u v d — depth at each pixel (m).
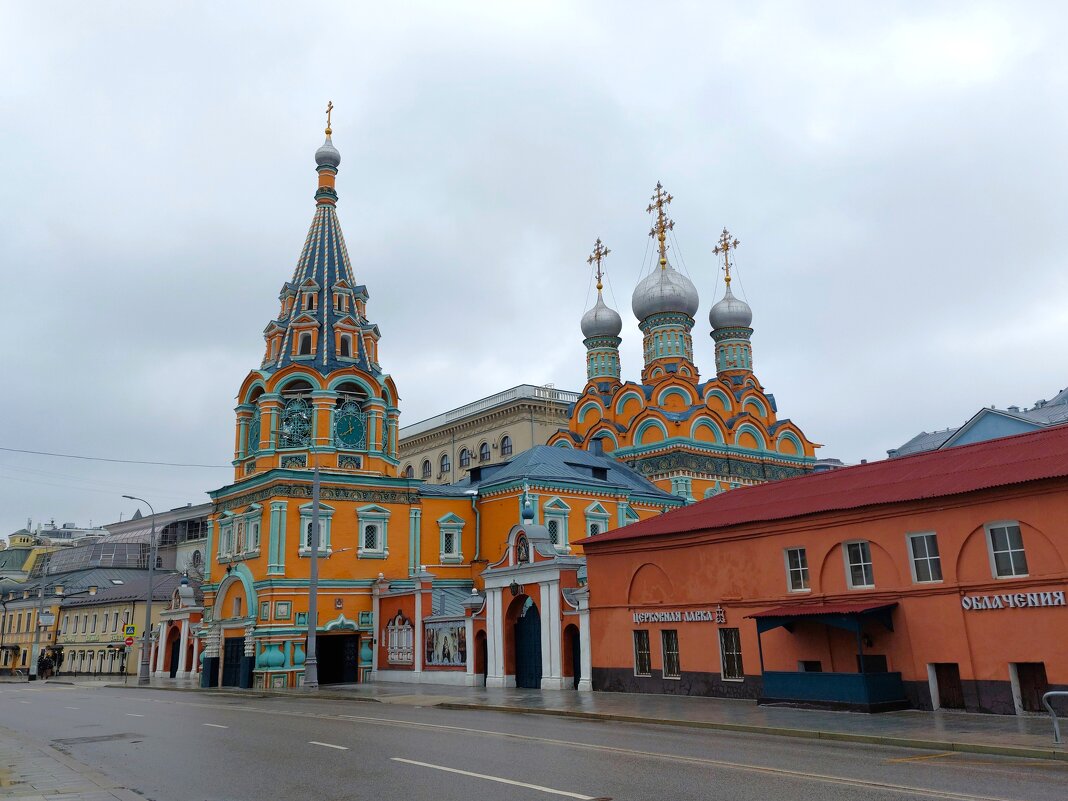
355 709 28.56
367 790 12.98
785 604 26.45
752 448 63.66
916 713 22.03
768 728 19.84
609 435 63.06
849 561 25.33
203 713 27.92
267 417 47.88
